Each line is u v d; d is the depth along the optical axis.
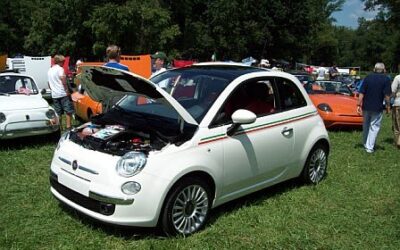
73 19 40.47
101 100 5.43
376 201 5.93
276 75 5.70
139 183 4.04
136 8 37.06
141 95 4.72
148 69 14.60
